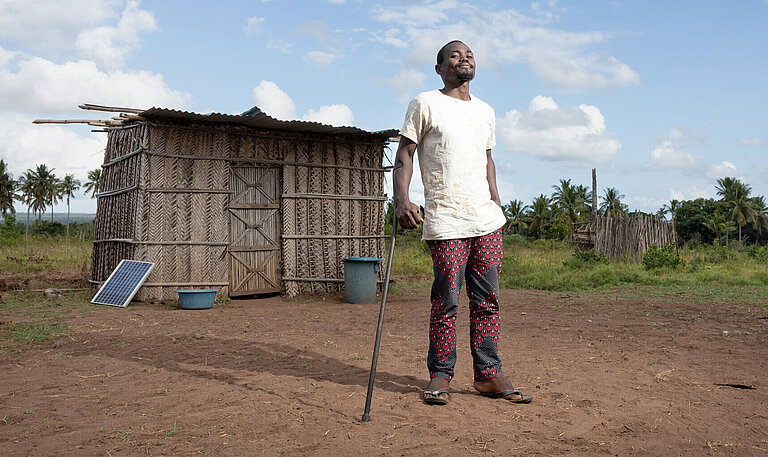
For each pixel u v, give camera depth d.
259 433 2.96
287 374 4.33
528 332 6.62
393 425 3.10
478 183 3.64
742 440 3.00
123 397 3.66
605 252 19.61
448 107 3.61
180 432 2.97
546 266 15.81
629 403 3.62
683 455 2.78
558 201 84.50
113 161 10.46
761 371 4.62
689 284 13.06
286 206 10.52
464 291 11.35
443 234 3.57
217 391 3.79
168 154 9.50
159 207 9.45
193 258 9.66
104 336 6.05
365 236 11.16
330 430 3.00
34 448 2.75
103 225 10.82
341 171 10.99
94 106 8.94
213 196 9.86
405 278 14.66
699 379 4.33
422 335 6.29
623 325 7.18
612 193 83.31
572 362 4.89
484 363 3.70
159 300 9.38
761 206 87.19
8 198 90.50
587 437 2.98
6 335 5.98
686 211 87.75
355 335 6.27
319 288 10.71
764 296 10.62
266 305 9.31
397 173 3.54
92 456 2.65
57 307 8.45
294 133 10.59
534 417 3.30
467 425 3.13
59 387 3.92
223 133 9.94
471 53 3.69
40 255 17.50
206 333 6.35
